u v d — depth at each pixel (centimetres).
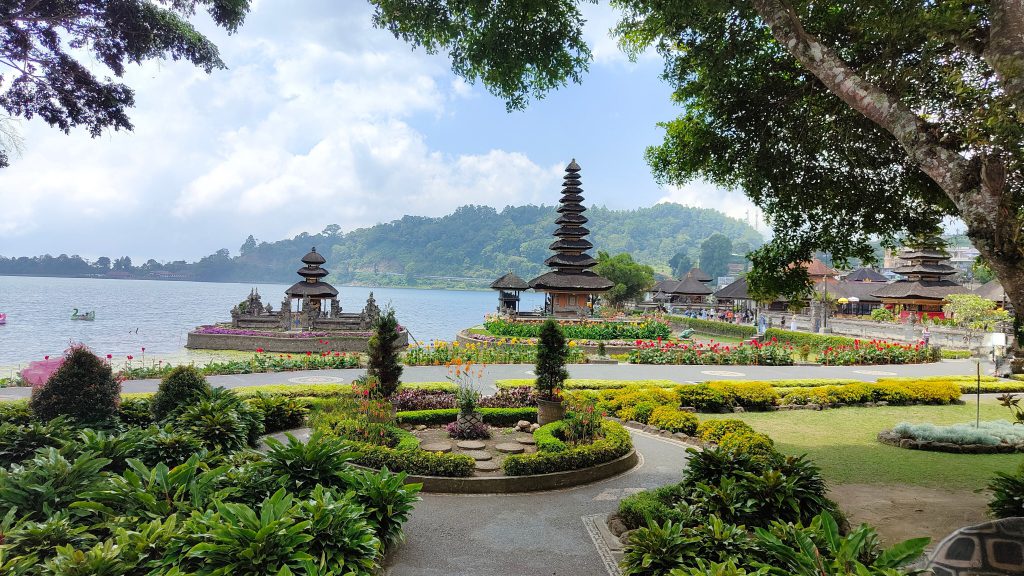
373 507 676
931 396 1773
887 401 1761
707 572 482
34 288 14588
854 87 680
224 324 4025
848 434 1354
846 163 994
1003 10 588
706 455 795
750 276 1074
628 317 4553
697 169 1100
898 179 976
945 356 3073
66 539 525
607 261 6750
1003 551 342
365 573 541
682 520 665
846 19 799
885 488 940
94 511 581
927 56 732
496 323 3706
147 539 507
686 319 5706
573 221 4375
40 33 1430
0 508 577
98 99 1524
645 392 1576
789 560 493
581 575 643
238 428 1005
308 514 576
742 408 1641
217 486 649
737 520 684
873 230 1024
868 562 550
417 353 2472
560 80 1078
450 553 696
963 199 589
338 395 1433
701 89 1014
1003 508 734
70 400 967
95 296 11025
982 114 620
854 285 6153
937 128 658
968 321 3812
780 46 959
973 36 682
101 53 1497
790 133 980
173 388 1090
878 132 922
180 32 1480
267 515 528
